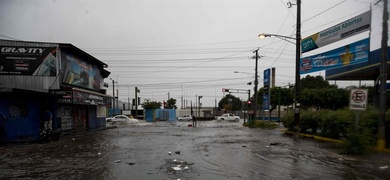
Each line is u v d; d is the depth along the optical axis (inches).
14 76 801.6
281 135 844.6
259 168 342.3
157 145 578.2
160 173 315.0
